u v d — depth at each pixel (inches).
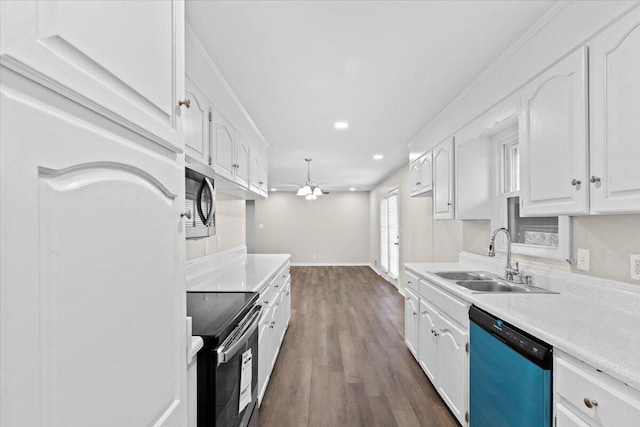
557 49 62.0
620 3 48.7
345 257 398.6
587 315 57.6
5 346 14.8
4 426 14.7
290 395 96.9
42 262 16.7
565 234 73.9
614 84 49.4
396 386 101.7
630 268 59.8
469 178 107.1
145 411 26.7
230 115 97.2
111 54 22.7
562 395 45.8
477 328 69.1
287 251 398.3
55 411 17.5
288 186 344.2
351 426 82.2
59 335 17.8
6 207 14.9
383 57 81.0
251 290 81.7
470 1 60.6
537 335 50.0
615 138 49.3
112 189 22.6
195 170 66.9
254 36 71.2
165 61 31.7
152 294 28.2
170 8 33.2
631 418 35.3
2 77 14.9
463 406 75.5
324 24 67.3
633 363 37.9
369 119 128.3
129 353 24.5
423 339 106.9
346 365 116.8
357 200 399.5
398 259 253.3
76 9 19.3
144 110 27.5
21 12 15.7
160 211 29.8
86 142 19.9
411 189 159.0
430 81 94.9
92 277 20.5
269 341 101.7
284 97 105.5
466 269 112.3
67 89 18.2
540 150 66.0
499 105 82.7
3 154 14.8
